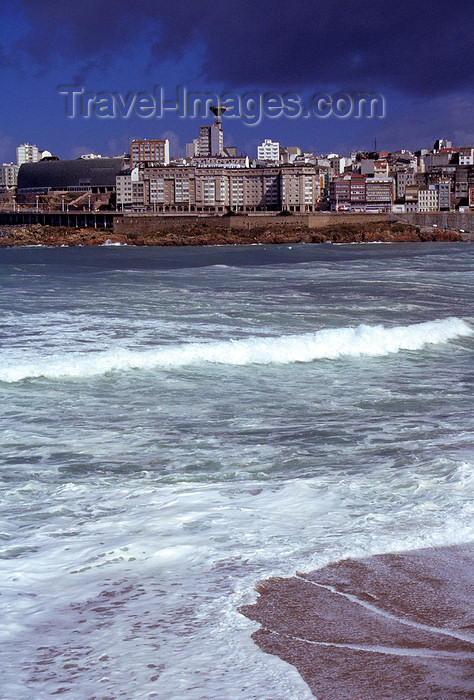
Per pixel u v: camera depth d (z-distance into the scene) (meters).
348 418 14.26
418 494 8.99
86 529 7.89
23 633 5.30
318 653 4.86
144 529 7.81
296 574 6.32
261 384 17.52
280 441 12.45
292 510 8.46
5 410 14.59
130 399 15.73
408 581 6.13
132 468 10.83
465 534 7.29
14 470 10.72
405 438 12.53
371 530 7.53
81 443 12.30
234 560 6.72
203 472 10.57
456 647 4.93
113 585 6.21
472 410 14.96
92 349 20.53
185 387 16.95
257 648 4.96
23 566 6.74
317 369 19.55
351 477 10.03
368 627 5.26
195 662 4.77
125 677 4.61
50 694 4.43
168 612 5.59
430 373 19.42
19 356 19.05
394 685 4.43
